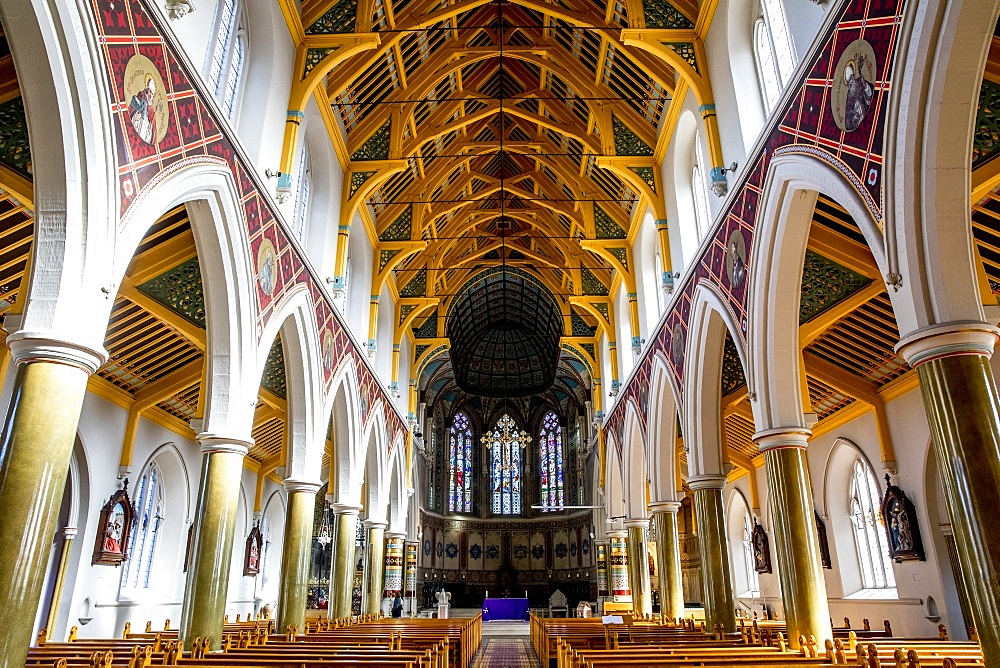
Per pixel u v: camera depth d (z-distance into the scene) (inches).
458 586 1749.5
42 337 251.4
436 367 1487.5
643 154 676.1
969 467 241.6
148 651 273.0
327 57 527.8
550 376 1745.8
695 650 323.6
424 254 1007.0
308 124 578.6
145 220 303.0
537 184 925.2
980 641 232.1
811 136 351.9
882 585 672.4
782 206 394.6
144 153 303.7
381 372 951.0
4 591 231.0
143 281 466.6
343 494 719.7
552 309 1398.9
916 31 261.7
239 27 465.1
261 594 994.7
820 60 341.7
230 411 416.5
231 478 415.8
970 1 243.0
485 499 1856.5
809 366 631.8
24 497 239.6
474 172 928.9
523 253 1077.1
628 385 869.8
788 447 413.4
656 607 1179.3
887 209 279.7
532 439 1897.1
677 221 626.5
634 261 823.1
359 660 288.8
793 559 398.6
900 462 601.0
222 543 405.1
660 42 535.8
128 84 289.7
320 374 578.6
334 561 713.6
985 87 322.7
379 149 678.5
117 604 630.5
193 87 350.9
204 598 394.6
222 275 405.1
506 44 725.9
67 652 362.6
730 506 1031.6
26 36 248.2
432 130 747.4
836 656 273.9
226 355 418.3
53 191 262.7
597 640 423.8
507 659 753.0
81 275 263.4
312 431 560.4
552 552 1798.7
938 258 263.4
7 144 361.4
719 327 543.2
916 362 264.7
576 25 589.6
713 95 519.2
